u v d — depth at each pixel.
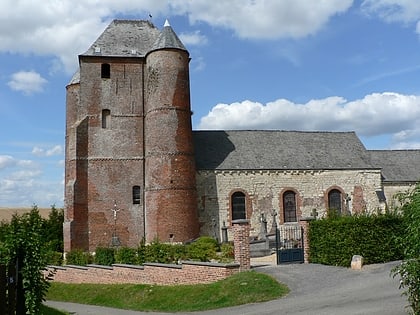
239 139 46.94
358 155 47.78
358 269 20.48
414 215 10.47
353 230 21.41
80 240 40.88
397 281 17.56
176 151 40.50
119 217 41.94
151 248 28.33
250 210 43.12
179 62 41.88
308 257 23.16
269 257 30.52
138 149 43.25
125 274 25.05
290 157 45.91
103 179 42.22
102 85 43.59
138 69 44.41
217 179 42.91
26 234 11.81
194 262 21.09
